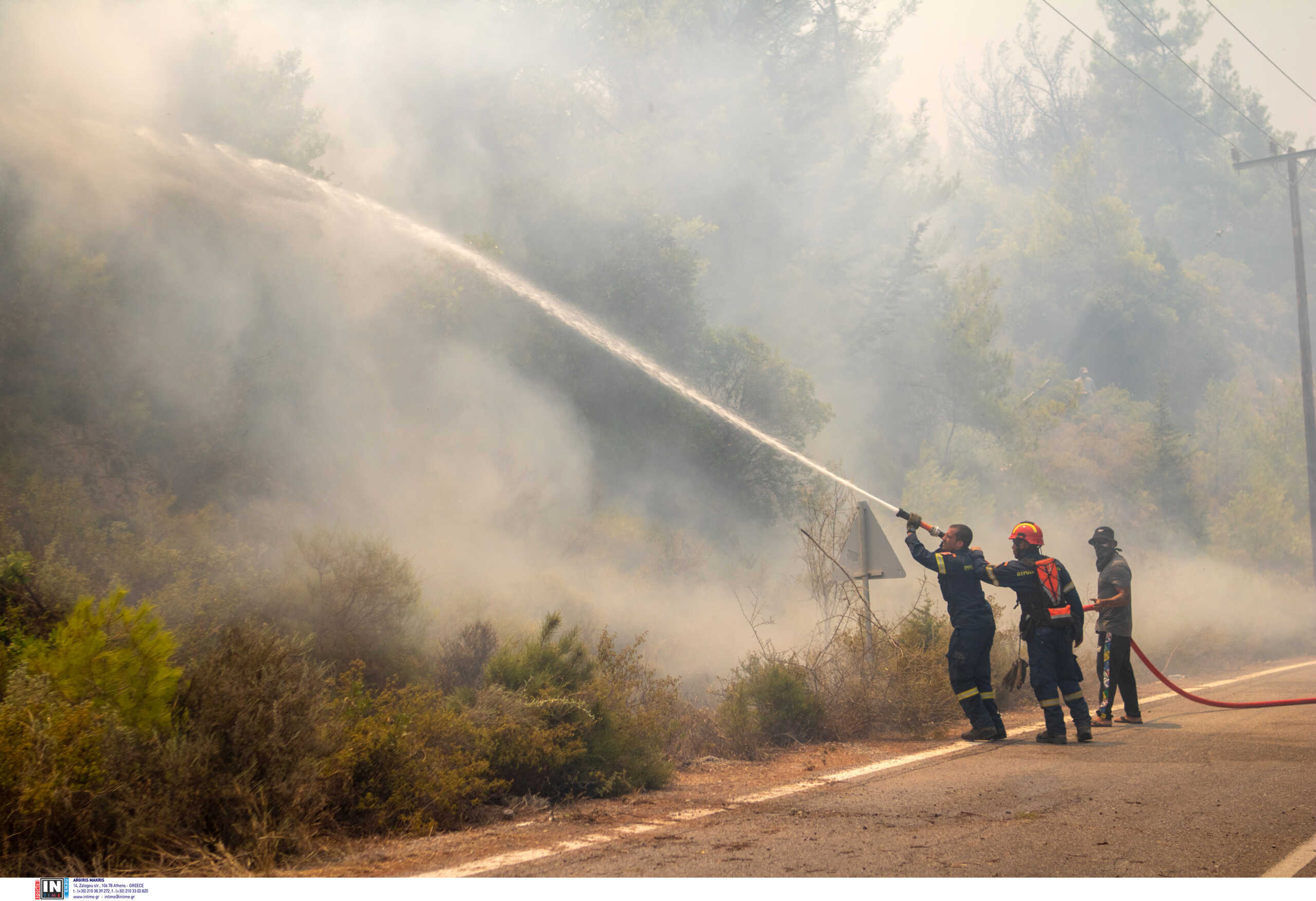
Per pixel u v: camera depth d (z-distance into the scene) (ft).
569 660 21.16
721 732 23.26
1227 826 14.42
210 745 13.71
